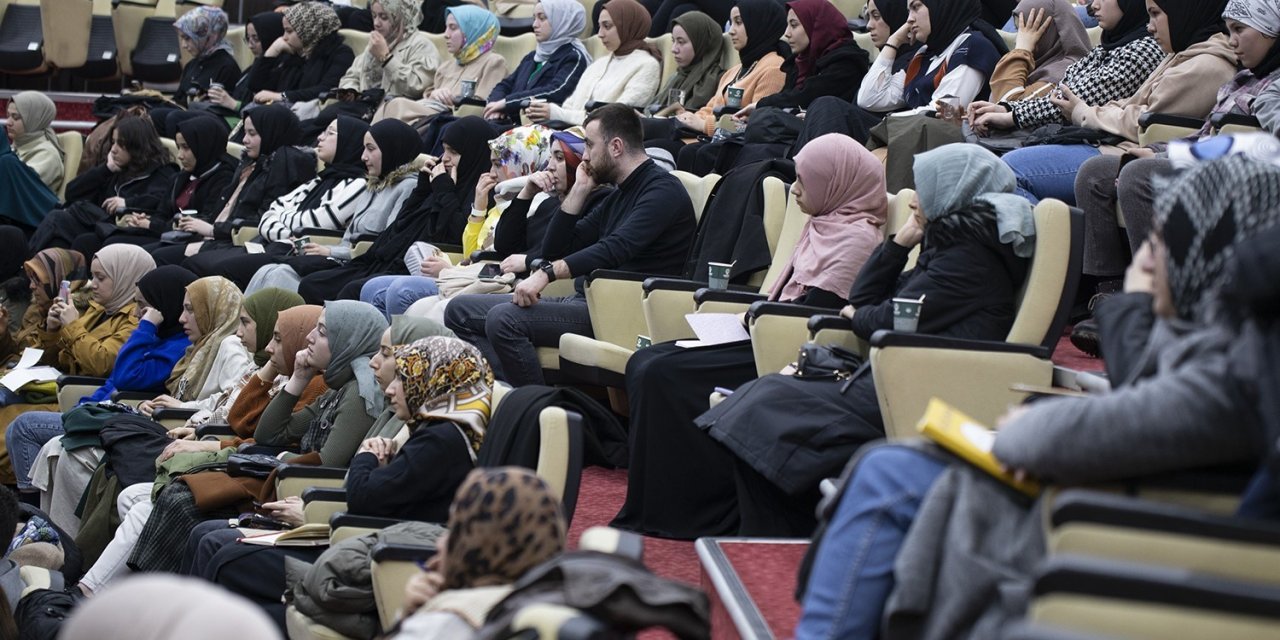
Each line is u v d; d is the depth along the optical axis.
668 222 13.20
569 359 12.48
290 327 12.85
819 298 10.76
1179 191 5.24
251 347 14.41
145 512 12.28
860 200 11.06
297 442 12.28
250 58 30.05
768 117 15.26
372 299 16.17
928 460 5.68
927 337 8.59
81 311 19.34
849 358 9.56
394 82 24.22
